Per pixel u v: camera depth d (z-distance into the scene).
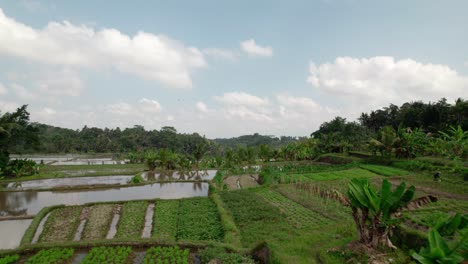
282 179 34.09
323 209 21.22
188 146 113.50
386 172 36.69
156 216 21.27
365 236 11.81
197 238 16.86
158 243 15.65
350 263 10.92
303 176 36.97
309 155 65.50
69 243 15.53
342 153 63.09
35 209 25.09
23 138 50.22
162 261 13.93
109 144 108.19
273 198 25.52
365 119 84.56
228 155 57.41
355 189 11.87
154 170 52.81
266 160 63.72
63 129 137.12
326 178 35.03
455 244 8.18
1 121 46.16
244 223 18.64
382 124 81.12
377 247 11.62
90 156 96.81
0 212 24.19
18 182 38.47
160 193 31.81
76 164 64.56
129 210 22.89
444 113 56.03
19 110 49.66
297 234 16.22
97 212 22.56
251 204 23.16
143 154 71.56
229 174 43.19
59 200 28.52
